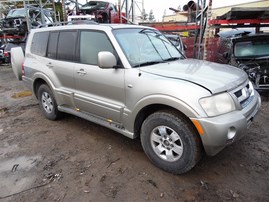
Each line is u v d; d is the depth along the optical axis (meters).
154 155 2.84
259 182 2.60
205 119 2.29
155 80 2.62
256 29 9.07
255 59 6.16
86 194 2.48
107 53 2.80
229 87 2.50
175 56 3.65
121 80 2.91
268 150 3.24
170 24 10.52
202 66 3.10
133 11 13.48
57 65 3.89
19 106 5.59
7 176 2.84
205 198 2.38
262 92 5.53
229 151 3.23
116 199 2.40
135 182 2.64
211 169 2.84
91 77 3.27
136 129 3.00
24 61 4.74
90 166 2.97
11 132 4.09
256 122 4.19
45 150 3.42
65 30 3.80
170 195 2.43
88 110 3.54
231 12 7.01
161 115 2.63
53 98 4.25
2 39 15.02
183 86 2.43
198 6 9.41
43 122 4.48
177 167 2.65
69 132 3.98
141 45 3.32
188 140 2.48
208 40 7.73
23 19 13.17
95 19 11.71
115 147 3.43
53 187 2.61
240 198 2.37
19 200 2.43
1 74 10.36
